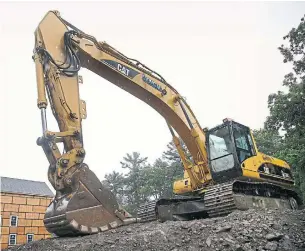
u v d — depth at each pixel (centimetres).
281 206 1062
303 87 2033
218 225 605
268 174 1041
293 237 543
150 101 959
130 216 718
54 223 640
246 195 915
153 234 580
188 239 552
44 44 770
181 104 1005
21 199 3325
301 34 2106
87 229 637
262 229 570
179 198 1024
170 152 4231
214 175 971
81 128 739
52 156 680
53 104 751
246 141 1022
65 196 655
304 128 2047
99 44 863
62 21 818
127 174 4631
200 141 1010
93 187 676
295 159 2091
